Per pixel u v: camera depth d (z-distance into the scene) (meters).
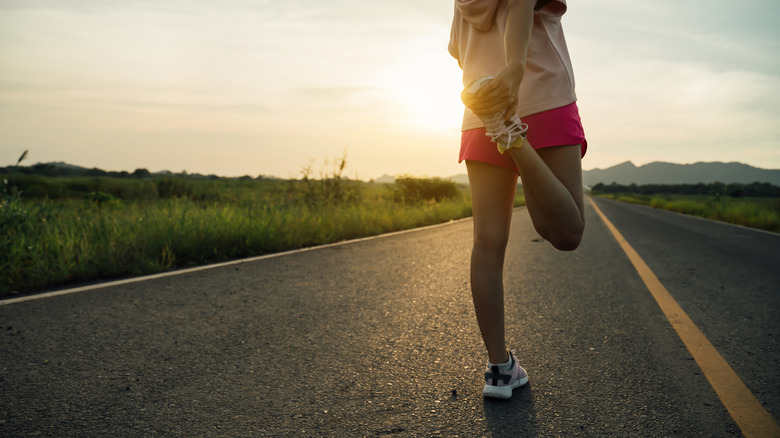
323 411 1.66
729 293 3.68
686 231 10.08
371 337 2.49
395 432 1.51
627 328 2.69
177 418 1.60
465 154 1.70
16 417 1.60
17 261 3.78
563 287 3.79
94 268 4.02
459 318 2.85
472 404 1.72
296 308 3.07
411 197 17.39
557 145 1.57
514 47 1.39
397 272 4.36
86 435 1.48
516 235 7.79
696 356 2.24
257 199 8.84
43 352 2.22
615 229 9.81
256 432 1.51
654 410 1.68
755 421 1.60
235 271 4.34
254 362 2.13
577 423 1.58
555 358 2.20
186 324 2.70
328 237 6.93
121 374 1.98
